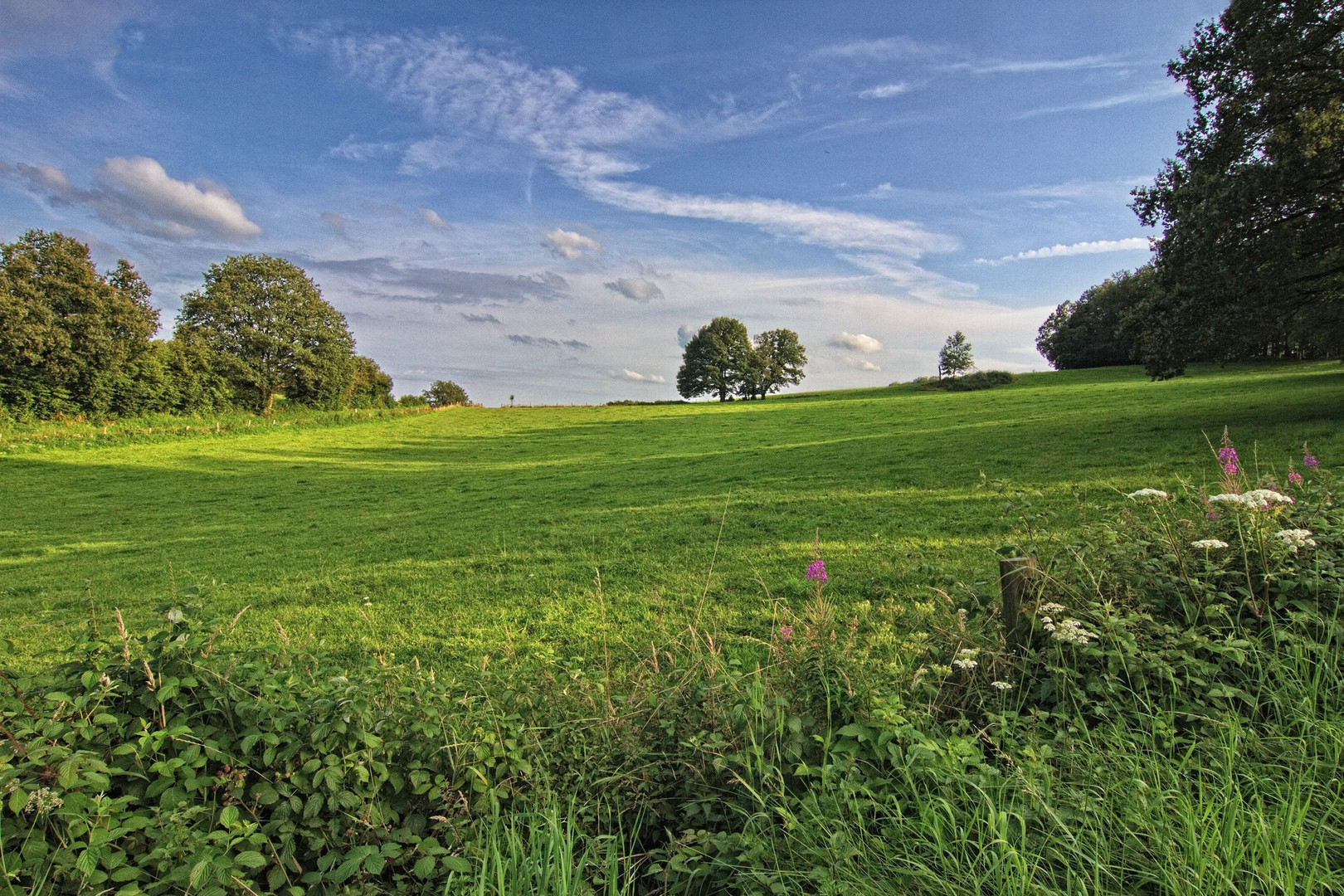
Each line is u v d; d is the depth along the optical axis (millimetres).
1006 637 4156
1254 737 3211
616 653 7684
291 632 9578
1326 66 18453
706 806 3316
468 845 3096
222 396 62344
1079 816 2822
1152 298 22984
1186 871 2506
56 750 2736
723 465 25562
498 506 20781
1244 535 4223
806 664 3824
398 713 3822
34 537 19656
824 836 2924
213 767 3277
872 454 23781
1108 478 14617
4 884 2408
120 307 53531
